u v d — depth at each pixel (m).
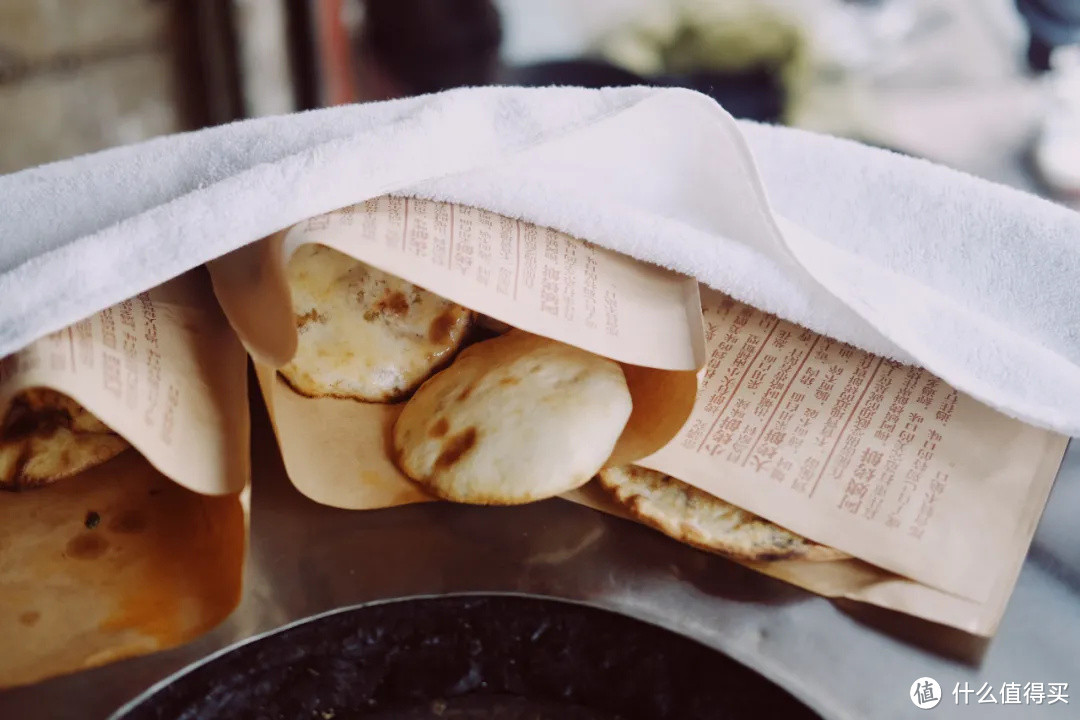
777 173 0.57
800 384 0.53
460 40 1.18
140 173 0.51
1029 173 1.12
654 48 1.16
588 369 0.53
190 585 0.46
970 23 1.09
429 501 0.51
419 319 0.56
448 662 0.48
